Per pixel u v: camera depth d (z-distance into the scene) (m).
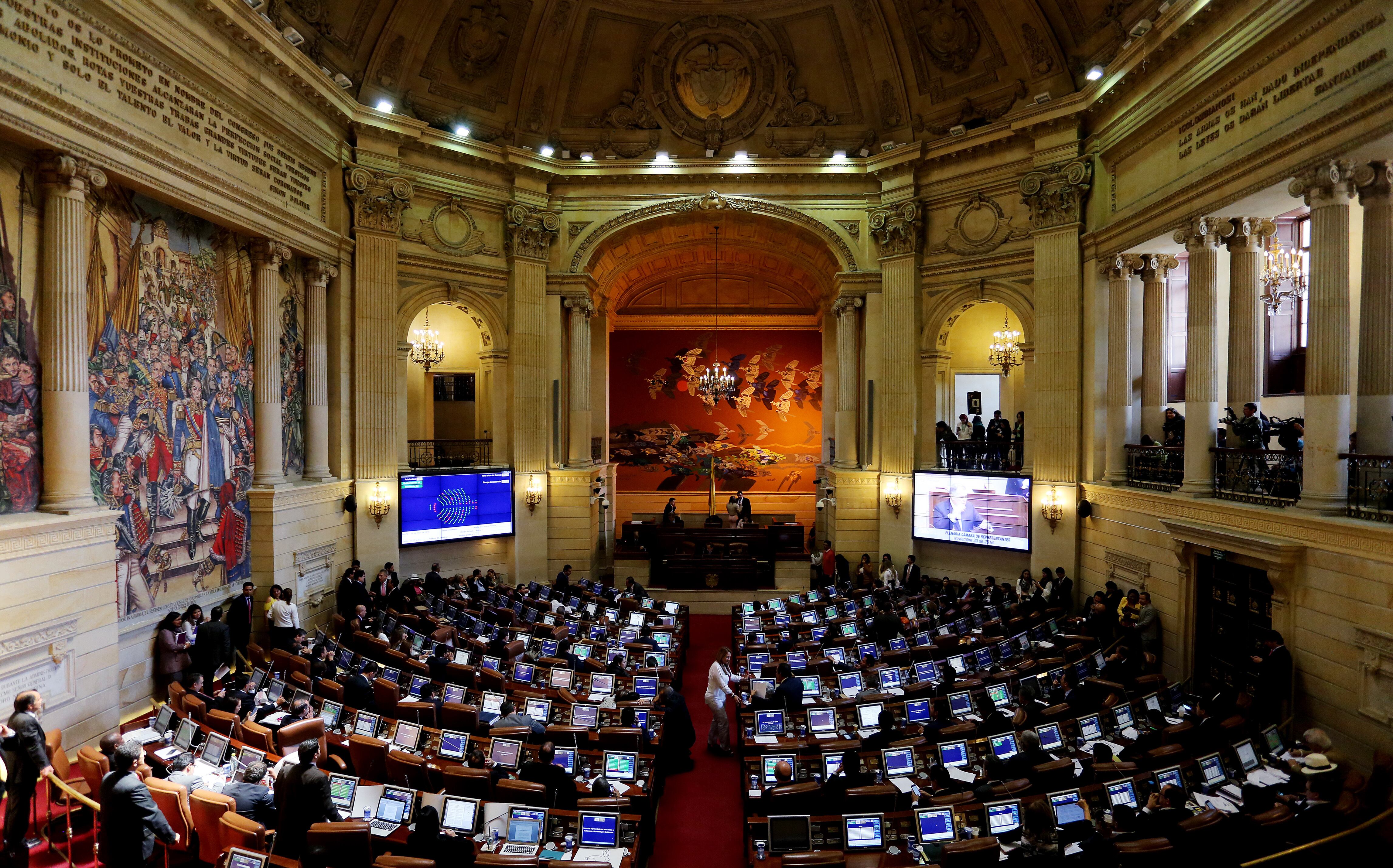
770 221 19.91
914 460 18.58
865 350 19.72
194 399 11.91
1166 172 13.32
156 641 10.84
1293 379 13.87
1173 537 12.19
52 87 8.86
